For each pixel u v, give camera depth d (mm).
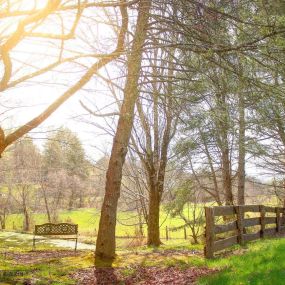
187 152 17531
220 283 6449
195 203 20516
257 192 26781
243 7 6211
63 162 29047
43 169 33250
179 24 5883
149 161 15875
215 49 5746
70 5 4504
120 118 11164
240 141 15469
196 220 19000
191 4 5918
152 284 7441
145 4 6023
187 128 13891
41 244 16422
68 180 38562
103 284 7680
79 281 7883
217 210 9953
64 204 41781
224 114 7945
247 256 8383
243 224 11438
